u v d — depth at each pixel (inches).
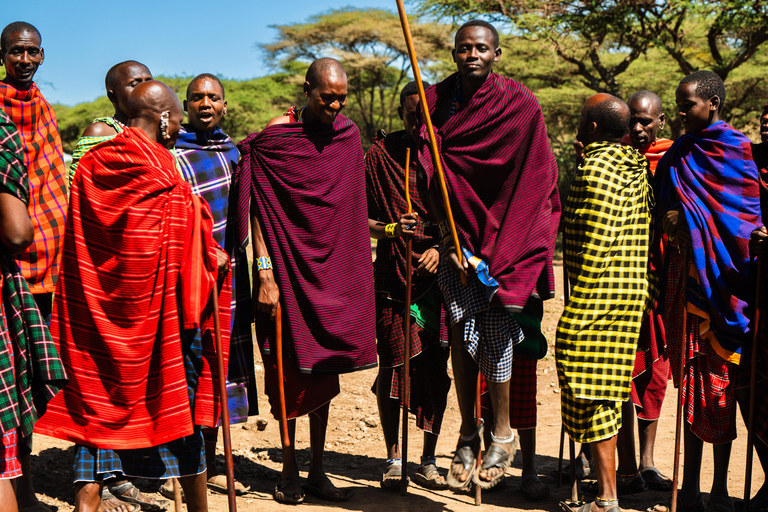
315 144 169.8
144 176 125.0
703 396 156.4
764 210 153.4
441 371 188.4
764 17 754.2
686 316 155.9
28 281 153.3
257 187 169.8
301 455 213.5
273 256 169.3
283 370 171.9
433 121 159.5
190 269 128.6
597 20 834.2
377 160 189.6
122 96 175.6
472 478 163.8
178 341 128.3
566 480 189.2
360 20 1509.6
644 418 181.5
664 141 190.9
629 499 172.6
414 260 183.5
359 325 173.3
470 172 153.3
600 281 150.8
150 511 161.9
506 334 157.6
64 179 164.9
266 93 1630.2
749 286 150.6
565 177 896.9
